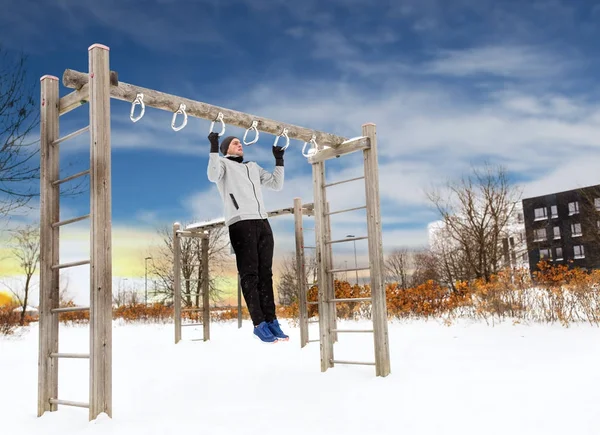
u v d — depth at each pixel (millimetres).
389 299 11227
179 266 9828
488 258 15586
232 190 4527
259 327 4281
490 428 2984
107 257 3387
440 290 11211
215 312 17547
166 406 3936
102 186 3426
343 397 4023
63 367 6160
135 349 8008
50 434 3191
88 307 3383
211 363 6102
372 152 5176
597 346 5766
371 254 5004
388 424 3186
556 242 29000
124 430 3115
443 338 7273
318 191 5543
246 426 3223
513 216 16453
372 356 6152
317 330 10094
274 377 4926
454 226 16000
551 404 3402
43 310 3754
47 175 3893
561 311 8336
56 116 4000
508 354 5574
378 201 5109
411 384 4324
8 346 9297
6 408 4008
